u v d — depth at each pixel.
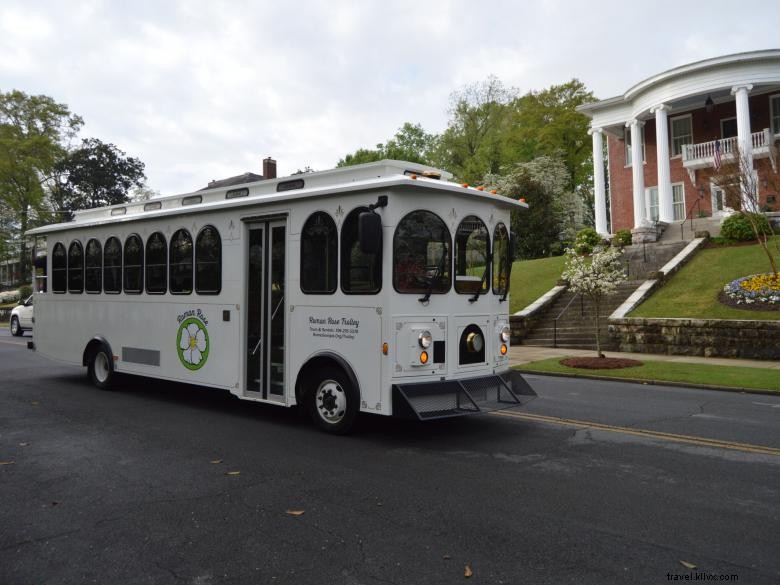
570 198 41.03
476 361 7.52
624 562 3.86
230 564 3.86
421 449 6.71
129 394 10.48
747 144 24.95
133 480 5.60
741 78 26.86
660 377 12.15
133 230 10.17
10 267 56.75
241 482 5.52
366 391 6.82
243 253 8.29
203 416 8.57
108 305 10.70
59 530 4.45
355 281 6.95
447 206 7.28
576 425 8.02
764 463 6.18
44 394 10.49
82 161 63.50
